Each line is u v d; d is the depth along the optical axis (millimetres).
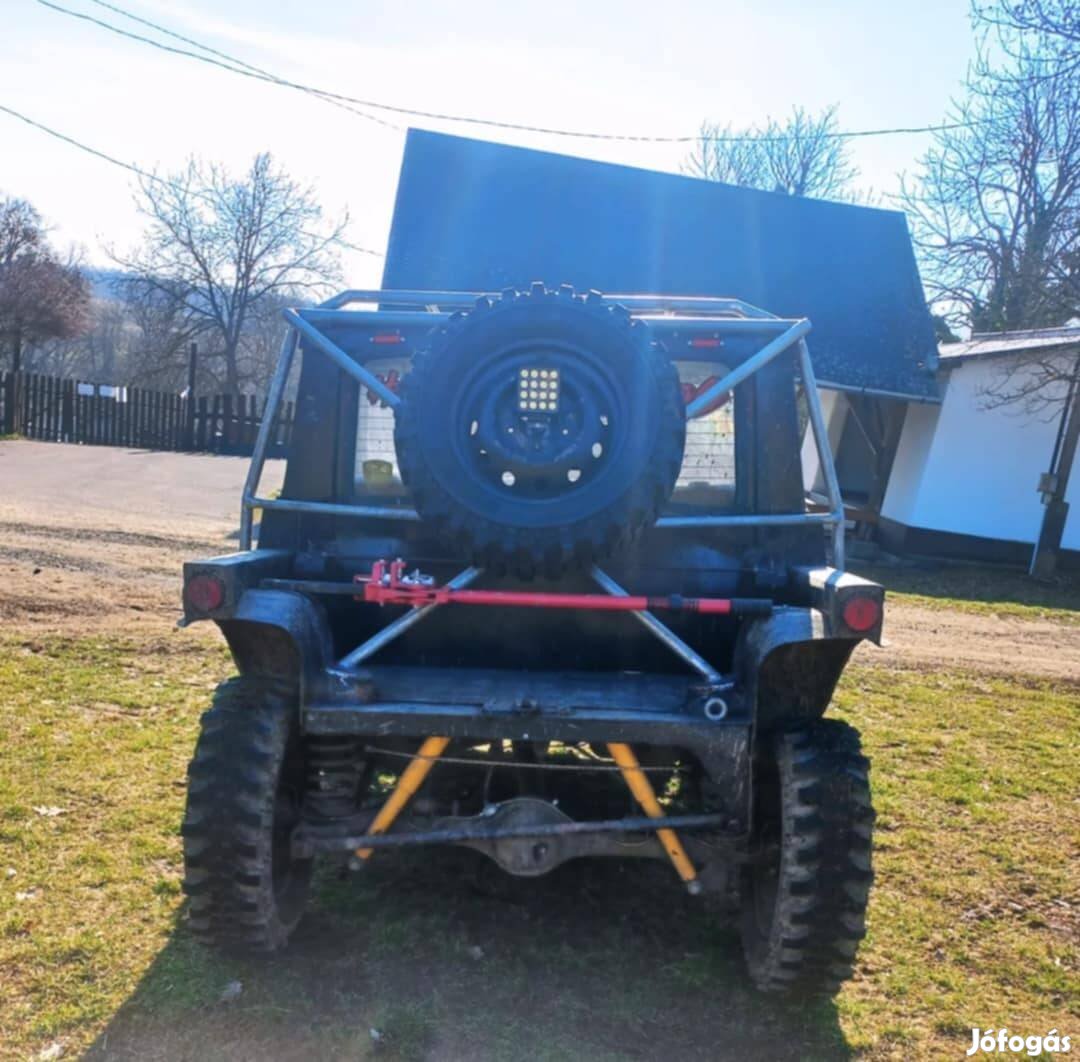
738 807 3256
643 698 3484
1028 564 17219
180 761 5449
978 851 5012
